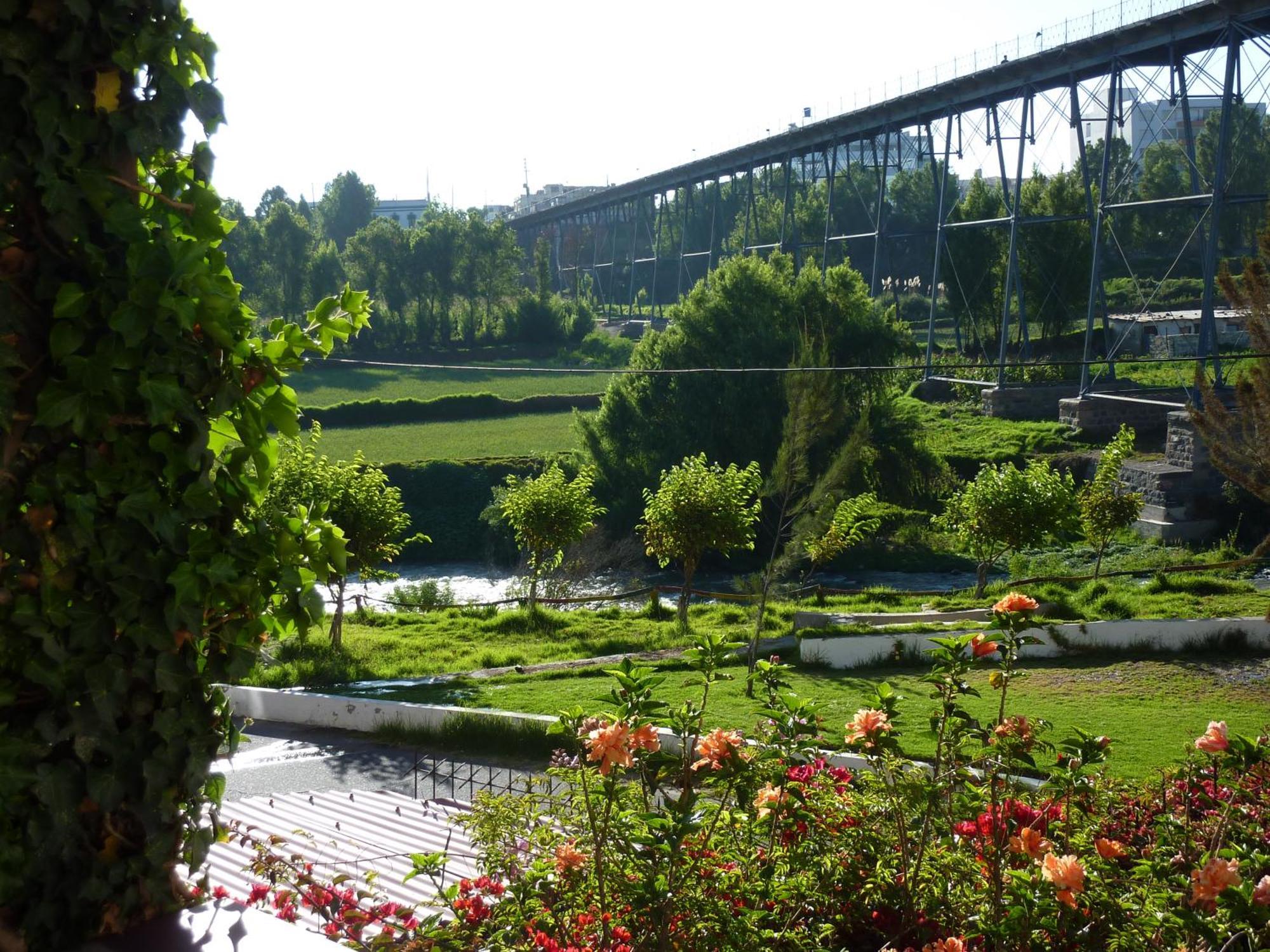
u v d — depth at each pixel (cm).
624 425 3859
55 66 214
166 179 243
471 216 8619
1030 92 3909
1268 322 1443
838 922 392
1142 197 5747
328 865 616
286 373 266
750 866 393
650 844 340
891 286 7538
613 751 323
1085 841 413
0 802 213
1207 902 326
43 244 217
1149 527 3198
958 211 5347
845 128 5047
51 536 218
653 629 2128
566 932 362
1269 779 448
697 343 3866
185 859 242
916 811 430
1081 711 1255
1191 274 5769
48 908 220
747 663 1571
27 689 221
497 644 2053
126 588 225
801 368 1648
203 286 233
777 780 377
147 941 224
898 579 3097
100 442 225
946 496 3672
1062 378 4603
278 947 221
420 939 383
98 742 223
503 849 444
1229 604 1758
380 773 1174
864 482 3616
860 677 1482
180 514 233
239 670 249
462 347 8438
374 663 1812
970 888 399
